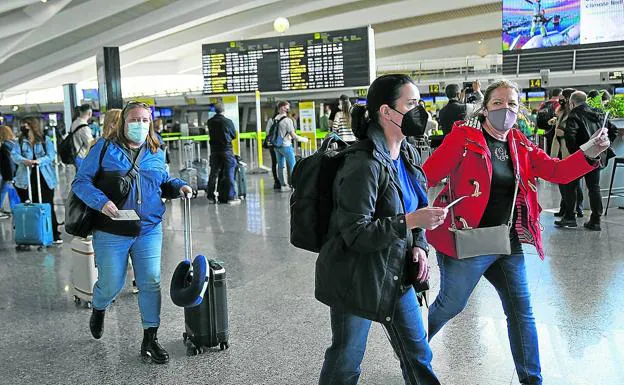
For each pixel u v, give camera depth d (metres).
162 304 5.50
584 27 19.23
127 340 4.66
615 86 22.50
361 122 2.72
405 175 2.87
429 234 3.57
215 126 11.57
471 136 3.41
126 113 4.12
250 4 34.53
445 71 41.19
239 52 18.53
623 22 18.88
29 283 6.39
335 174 2.70
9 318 5.27
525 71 20.41
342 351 2.79
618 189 9.49
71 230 4.13
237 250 7.59
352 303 2.64
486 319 4.80
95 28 38.28
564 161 3.45
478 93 10.45
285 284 5.99
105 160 4.10
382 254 2.63
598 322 4.66
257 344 4.48
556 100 10.62
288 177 13.50
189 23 37.19
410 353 2.81
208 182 11.86
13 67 46.16
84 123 8.08
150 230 4.23
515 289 3.48
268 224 9.27
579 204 8.84
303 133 16.45
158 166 4.28
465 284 3.50
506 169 3.45
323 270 2.69
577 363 3.96
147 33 38.53
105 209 3.90
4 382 3.98
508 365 3.96
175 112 41.38
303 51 17.92
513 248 3.48
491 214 3.46
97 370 4.12
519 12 19.97
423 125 2.61
